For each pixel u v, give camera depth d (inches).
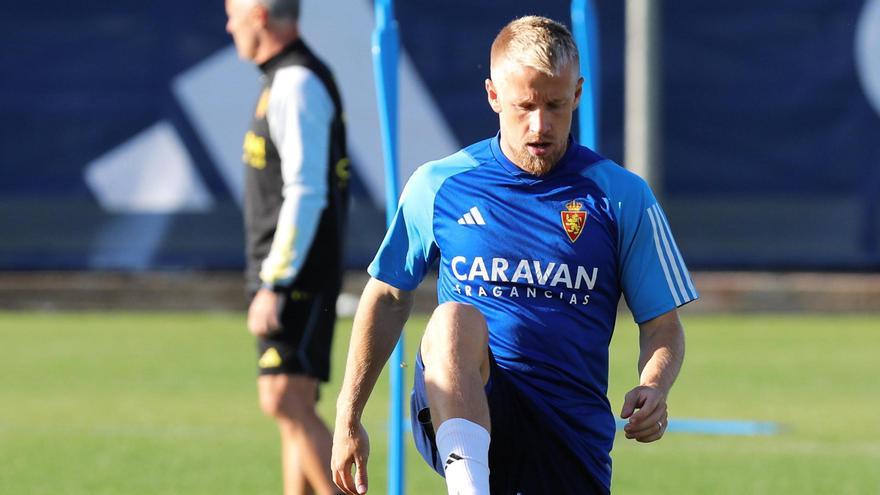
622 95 1977.1
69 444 1119.6
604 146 1982.0
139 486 952.9
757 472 1020.5
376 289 569.0
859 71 1951.3
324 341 787.4
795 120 1966.0
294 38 782.5
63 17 2014.0
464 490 485.4
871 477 1000.9
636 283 551.8
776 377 1520.7
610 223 543.8
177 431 1186.6
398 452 713.6
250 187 786.8
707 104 1973.4
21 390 1408.7
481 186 550.0
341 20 1957.4
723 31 1966.0
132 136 2016.5
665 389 527.5
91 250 2047.2
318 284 776.9
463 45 1968.5
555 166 546.6
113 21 2007.9
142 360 1626.5
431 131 1972.2
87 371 1540.4
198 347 1742.1
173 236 2039.9
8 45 2017.7
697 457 1085.1
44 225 2046.0
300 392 778.2
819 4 1955.0
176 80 2006.6
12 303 2096.5
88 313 2089.1
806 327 1955.0
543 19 527.5
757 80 1968.5
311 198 763.4
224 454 1082.7
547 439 546.0
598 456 556.7
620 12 1977.1
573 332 544.4
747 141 1978.3
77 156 2028.8
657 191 1871.3
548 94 514.3
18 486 948.0
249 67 1998.0
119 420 1236.5
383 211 1985.7
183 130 2011.6
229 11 789.9
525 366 542.3
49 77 2017.7
